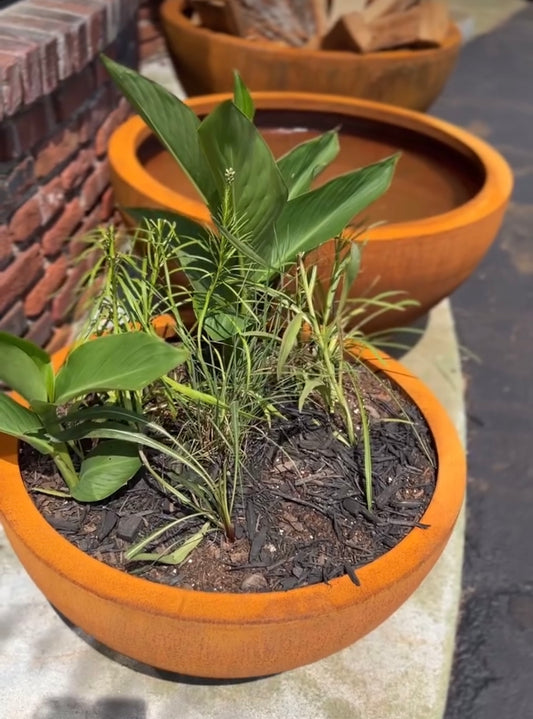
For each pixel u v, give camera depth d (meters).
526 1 5.68
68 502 1.08
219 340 1.12
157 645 0.95
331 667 1.27
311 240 1.16
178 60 2.65
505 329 2.33
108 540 1.02
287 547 1.03
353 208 1.15
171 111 0.95
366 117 2.09
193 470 1.09
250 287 1.13
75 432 1.01
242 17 2.50
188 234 1.22
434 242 1.54
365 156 2.12
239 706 1.20
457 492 1.10
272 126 2.16
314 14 2.58
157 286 1.19
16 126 1.51
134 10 2.14
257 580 0.98
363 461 1.16
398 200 1.93
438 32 2.50
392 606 1.02
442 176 2.02
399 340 2.12
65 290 1.92
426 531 1.04
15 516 1.00
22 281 1.68
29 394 0.98
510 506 1.74
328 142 1.22
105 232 1.21
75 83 1.78
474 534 1.67
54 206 1.79
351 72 2.38
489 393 2.07
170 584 0.97
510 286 2.54
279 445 1.15
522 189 3.20
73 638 1.28
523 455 1.88
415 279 1.59
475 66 4.50
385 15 2.53
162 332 1.31
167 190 1.59
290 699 1.22
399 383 1.30
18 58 1.41
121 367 0.91
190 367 1.13
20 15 1.65
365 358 1.33
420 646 1.32
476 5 5.52
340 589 0.95
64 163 1.82
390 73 2.41
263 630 0.90
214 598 0.92
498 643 1.45
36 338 1.81
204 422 1.14
